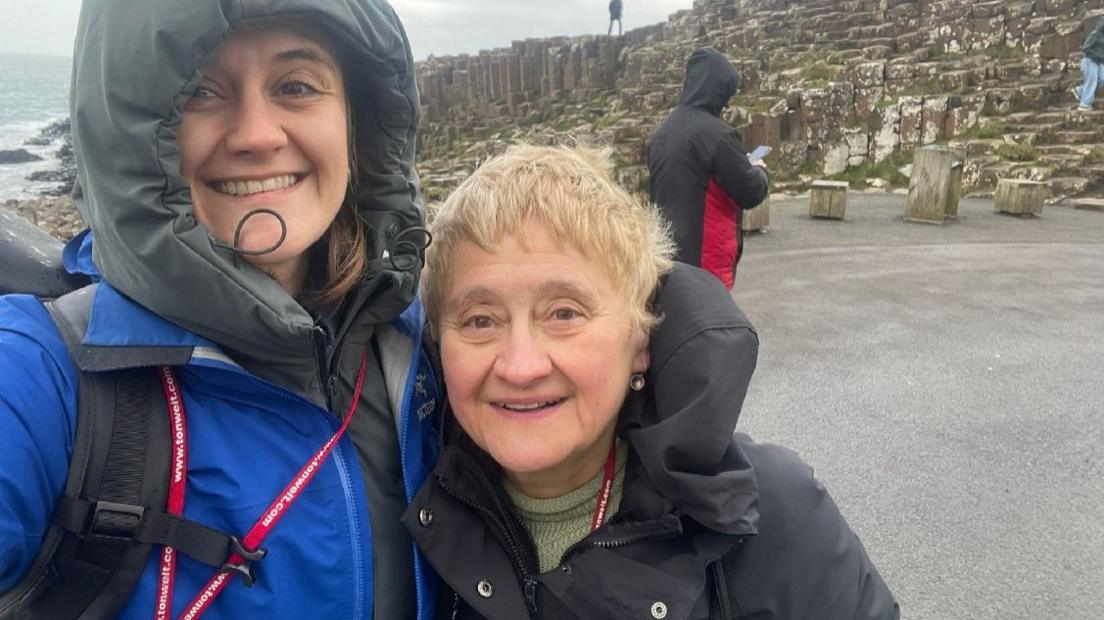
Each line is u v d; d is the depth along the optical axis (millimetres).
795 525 577
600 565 535
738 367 526
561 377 536
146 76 435
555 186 525
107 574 449
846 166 6289
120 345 467
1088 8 7055
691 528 550
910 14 8305
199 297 464
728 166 2004
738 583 566
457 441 609
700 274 592
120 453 453
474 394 555
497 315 541
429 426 634
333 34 526
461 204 547
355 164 592
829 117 6320
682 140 2027
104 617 448
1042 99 6324
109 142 447
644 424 562
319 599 510
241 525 482
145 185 450
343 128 544
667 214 2074
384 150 592
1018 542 1418
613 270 534
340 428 538
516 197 523
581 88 12852
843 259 3736
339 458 533
